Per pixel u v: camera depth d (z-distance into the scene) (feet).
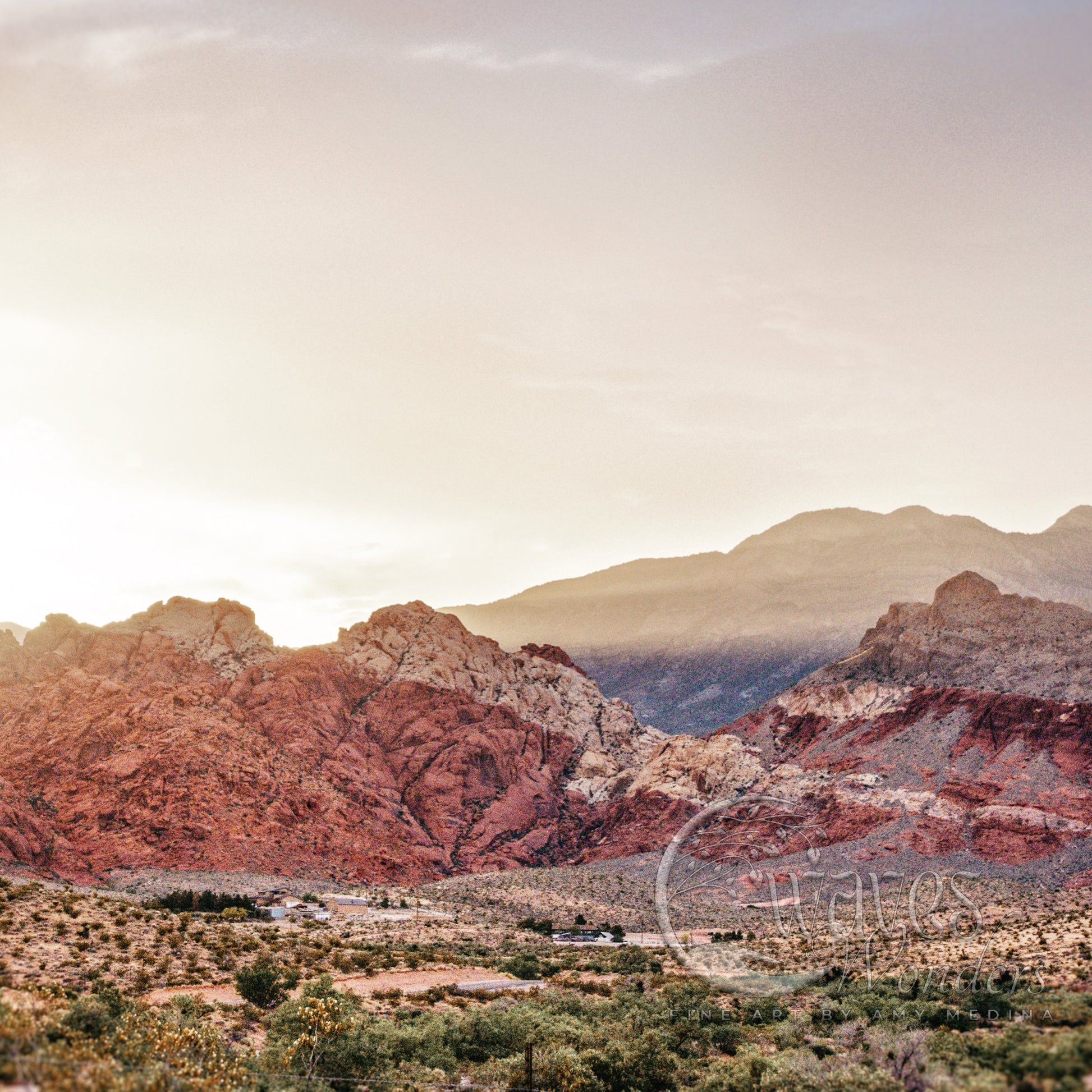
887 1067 140.46
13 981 215.72
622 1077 176.86
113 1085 116.16
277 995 230.89
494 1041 203.10
